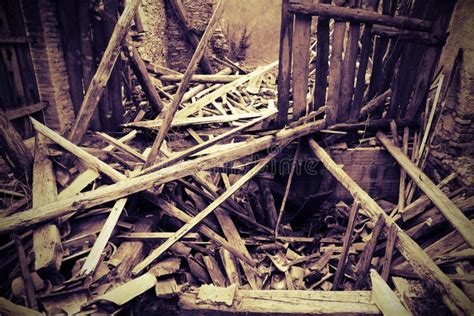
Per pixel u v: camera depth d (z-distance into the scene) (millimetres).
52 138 3963
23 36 4430
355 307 2758
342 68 5000
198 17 8969
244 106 7254
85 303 2459
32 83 4746
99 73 4164
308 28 4574
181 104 7105
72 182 3705
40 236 2889
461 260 3090
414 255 2943
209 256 4102
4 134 3631
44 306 2436
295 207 5781
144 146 5723
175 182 4602
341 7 4492
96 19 4980
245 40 10734
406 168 4469
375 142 5406
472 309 2303
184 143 5863
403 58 5047
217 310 2781
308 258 4594
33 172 3695
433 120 4895
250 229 4984
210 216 4684
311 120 5281
